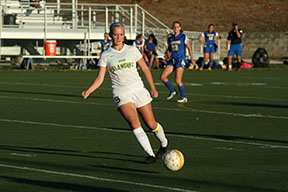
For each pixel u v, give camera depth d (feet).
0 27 312.71
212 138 99.96
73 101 156.46
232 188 65.67
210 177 70.95
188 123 117.50
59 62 347.77
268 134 104.12
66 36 322.34
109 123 116.98
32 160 80.74
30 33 316.40
